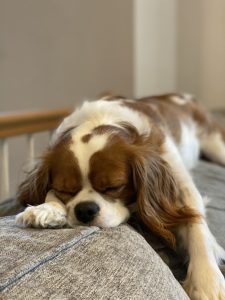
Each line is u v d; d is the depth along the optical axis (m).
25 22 4.22
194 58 4.22
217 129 2.79
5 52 4.36
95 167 1.49
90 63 4.04
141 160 1.55
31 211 1.31
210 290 1.33
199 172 2.32
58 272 1.03
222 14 4.04
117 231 1.23
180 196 1.69
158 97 2.63
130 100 2.14
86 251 1.11
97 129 1.63
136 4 3.78
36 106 4.35
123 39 3.86
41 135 3.17
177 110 2.49
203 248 1.45
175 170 1.74
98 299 1.00
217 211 1.80
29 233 1.20
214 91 4.20
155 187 1.58
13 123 2.06
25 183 1.69
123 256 1.13
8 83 4.42
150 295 1.06
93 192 1.49
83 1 3.96
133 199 1.58
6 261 1.04
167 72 4.25
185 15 4.18
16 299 0.95
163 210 1.57
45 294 0.97
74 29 4.05
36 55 4.25
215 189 2.05
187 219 1.54
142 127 1.78
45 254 1.06
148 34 3.97
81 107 1.86
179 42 4.26
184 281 1.40
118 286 1.04
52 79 4.23
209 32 4.12
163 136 1.86
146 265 1.14
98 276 1.05
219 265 1.49
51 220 1.31
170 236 1.50
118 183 1.50
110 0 3.85
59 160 1.54
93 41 3.99
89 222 1.41
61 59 4.16
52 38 4.16
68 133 1.65
